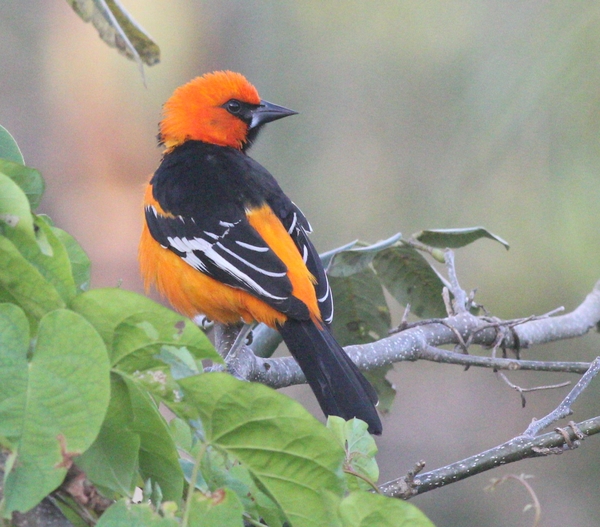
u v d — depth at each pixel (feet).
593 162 33.45
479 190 35.37
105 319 10.01
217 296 25.62
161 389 10.56
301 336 23.85
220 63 56.44
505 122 33.63
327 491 10.57
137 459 10.80
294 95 45.52
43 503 10.37
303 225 27.81
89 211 55.83
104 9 17.80
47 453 9.17
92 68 56.80
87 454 10.53
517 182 34.88
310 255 26.35
